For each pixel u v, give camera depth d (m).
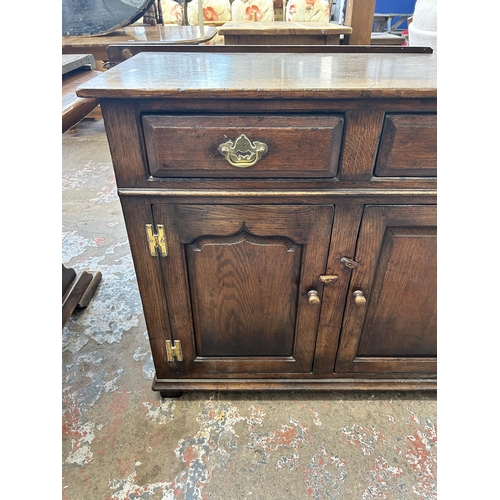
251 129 0.58
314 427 0.88
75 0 1.86
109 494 0.76
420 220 0.68
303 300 0.79
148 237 0.69
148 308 0.80
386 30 3.85
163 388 0.92
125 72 0.66
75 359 1.06
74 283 1.22
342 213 0.67
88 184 2.10
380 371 0.92
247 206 0.66
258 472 0.80
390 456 0.83
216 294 0.79
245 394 0.96
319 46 0.97
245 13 2.44
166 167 0.61
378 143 0.60
